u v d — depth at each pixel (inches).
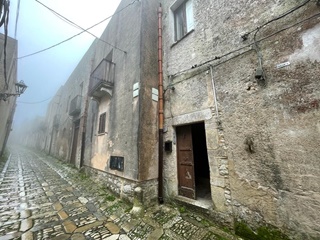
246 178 115.0
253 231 107.0
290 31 107.0
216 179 133.2
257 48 121.7
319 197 85.5
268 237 99.9
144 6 220.5
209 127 144.5
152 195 173.6
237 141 123.3
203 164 258.5
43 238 111.6
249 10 133.2
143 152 174.2
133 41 219.6
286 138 100.0
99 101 293.0
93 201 185.3
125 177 184.4
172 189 171.6
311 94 93.5
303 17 102.3
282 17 111.9
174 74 191.9
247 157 116.1
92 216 148.3
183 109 173.2
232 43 140.8
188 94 170.9
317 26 95.9
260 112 113.6
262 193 106.2
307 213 88.2
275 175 102.0
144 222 135.3
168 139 184.7
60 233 119.0
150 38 215.9
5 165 408.5
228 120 131.6
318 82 91.8
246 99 122.6
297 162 94.5
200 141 262.7
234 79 133.0
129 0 254.1
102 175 239.5
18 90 300.4
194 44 176.7
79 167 343.6
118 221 138.9
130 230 124.7
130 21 239.6
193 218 137.1
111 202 178.7
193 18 185.2
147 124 184.9
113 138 225.9
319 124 89.1
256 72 113.0
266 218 102.7
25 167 407.8
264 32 120.3
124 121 206.1
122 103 218.1
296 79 100.2
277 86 107.7
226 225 121.1
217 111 140.6
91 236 116.0
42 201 182.9
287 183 96.8
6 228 122.3
